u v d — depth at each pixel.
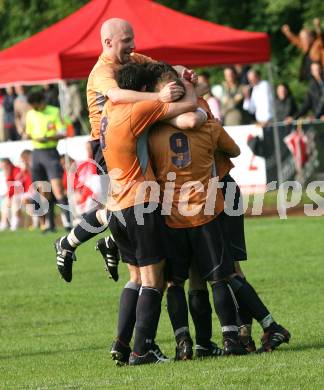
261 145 63.47
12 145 64.81
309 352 27.00
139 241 26.52
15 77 62.34
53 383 25.05
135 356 26.94
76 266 48.72
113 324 34.56
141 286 27.11
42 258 52.09
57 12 108.06
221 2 103.69
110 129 26.38
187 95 26.36
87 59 61.34
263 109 70.25
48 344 31.45
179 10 104.31
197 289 27.58
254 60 63.09
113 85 26.84
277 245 51.81
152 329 26.86
